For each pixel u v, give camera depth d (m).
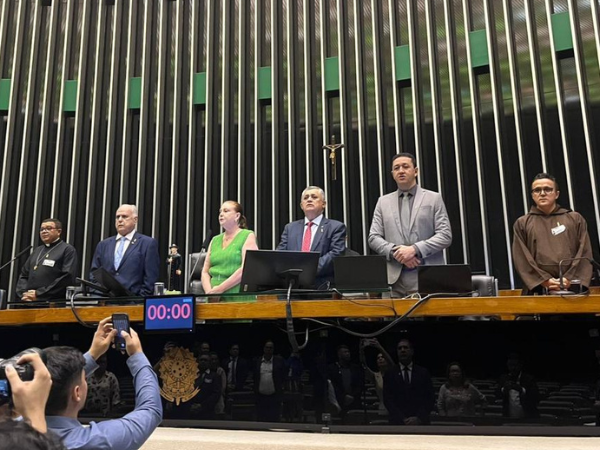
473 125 6.09
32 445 0.52
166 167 6.85
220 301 2.18
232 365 2.18
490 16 6.30
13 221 6.81
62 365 1.03
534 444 1.71
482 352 2.00
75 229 6.74
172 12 7.29
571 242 2.38
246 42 7.04
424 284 2.06
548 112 5.88
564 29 5.96
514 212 5.79
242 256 2.67
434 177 6.13
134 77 7.14
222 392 2.17
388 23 6.70
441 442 1.77
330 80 6.69
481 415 1.96
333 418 2.06
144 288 2.99
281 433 2.01
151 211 6.75
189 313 2.06
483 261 5.78
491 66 6.12
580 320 1.93
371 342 2.08
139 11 7.37
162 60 7.10
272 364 2.14
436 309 1.93
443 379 2.01
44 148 6.97
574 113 5.79
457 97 6.25
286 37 6.93
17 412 0.81
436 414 2.00
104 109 7.11
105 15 7.38
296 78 6.82
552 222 2.44
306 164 6.50
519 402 1.94
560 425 1.89
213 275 2.69
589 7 5.96
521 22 6.19
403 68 6.48
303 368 2.12
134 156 6.95
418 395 2.02
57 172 6.88
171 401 2.20
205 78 6.98
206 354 2.21
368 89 6.59
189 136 6.82
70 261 3.38
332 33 6.86
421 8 6.61
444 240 2.61
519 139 5.87
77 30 7.39
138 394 1.25
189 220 6.59
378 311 1.98
